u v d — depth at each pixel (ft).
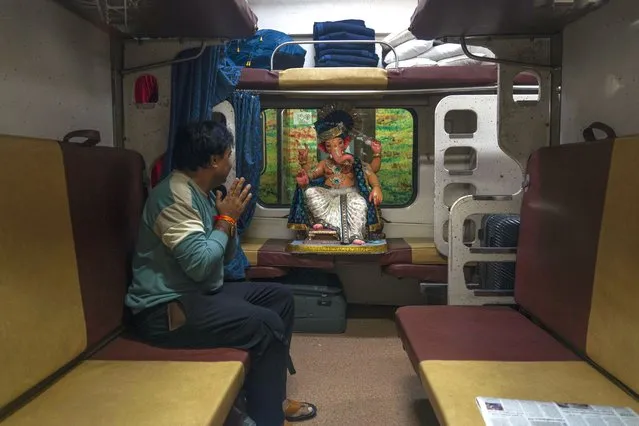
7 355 4.82
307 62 15.66
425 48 13.26
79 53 7.72
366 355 11.27
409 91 12.37
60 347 5.66
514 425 4.78
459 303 9.52
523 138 9.23
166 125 9.04
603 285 5.99
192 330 6.80
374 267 14.73
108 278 6.92
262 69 12.48
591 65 7.93
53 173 5.81
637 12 6.66
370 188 13.32
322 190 13.24
